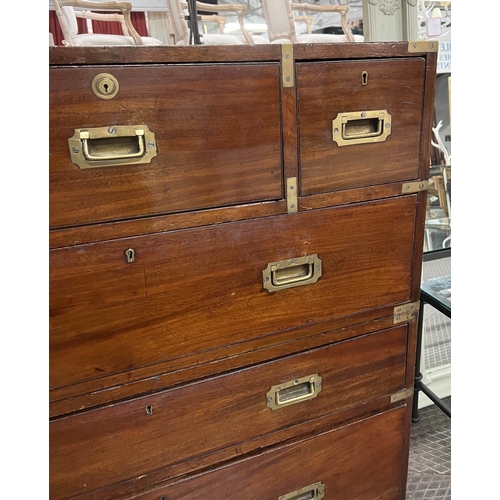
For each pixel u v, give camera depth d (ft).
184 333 2.42
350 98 2.49
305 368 2.81
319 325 2.78
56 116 1.95
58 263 2.09
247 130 2.29
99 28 6.84
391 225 2.82
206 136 2.22
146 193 2.17
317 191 2.54
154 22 6.76
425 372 4.90
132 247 2.20
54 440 2.28
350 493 3.23
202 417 2.59
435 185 5.16
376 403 3.13
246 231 2.42
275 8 4.34
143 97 2.06
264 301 2.57
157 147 2.14
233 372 2.60
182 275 2.34
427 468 4.05
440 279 4.04
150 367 2.39
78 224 2.09
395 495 3.44
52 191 2.01
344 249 2.71
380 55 2.50
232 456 2.74
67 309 2.15
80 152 2.01
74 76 1.94
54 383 2.22
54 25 5.78
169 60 2.07
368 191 2.68
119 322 2.27
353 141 2.56
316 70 2.36
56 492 2.35
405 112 2.66
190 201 2.27
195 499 2.70
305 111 2.40
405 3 4.35
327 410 2.97
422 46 2.60
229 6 4.90
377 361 3.05
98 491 2.44
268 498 2.93
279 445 2.87
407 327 3.09
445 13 5.37
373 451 3.23
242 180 2.35
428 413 4.83
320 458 3.02
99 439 2.37
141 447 2.48
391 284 2.93
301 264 2.60
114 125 2.05
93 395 2.31
